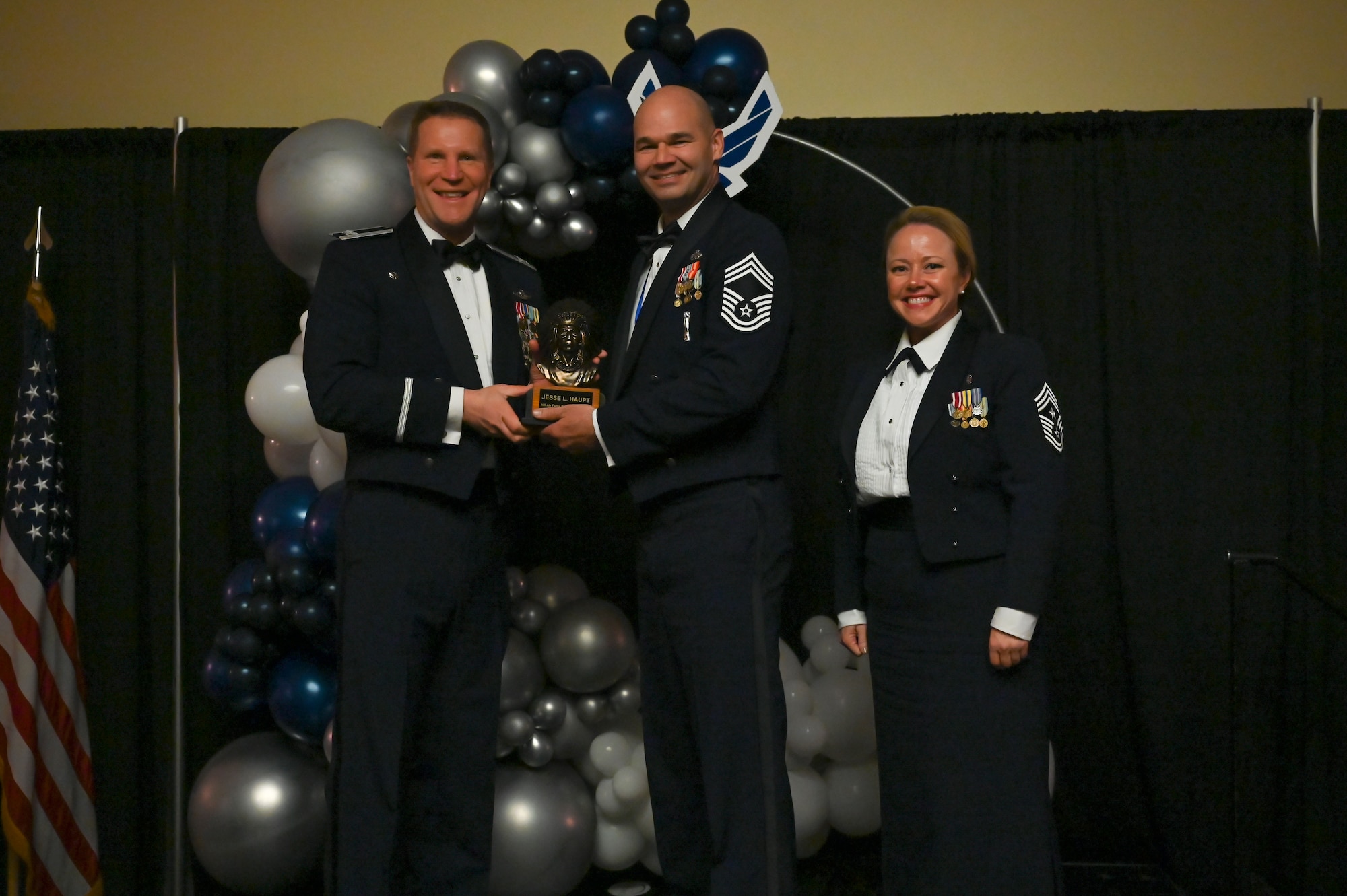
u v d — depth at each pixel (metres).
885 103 3.39
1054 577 3.12
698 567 2.08
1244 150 3.13
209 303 3.26
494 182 2.82
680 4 2.88
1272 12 3.34
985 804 2.06
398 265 2.16
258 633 2.71
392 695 2.02
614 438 2.04
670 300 2.15
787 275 2.17
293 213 2.64
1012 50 3.38
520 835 2.53
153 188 3.31
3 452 3.25
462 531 2.10
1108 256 3.12
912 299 2.25
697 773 2.18
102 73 3.47
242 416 3.28
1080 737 3.11
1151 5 3.36
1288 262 3.10
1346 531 3.08
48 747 2.98
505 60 2.88
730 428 2.12
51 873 2.96
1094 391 3.13
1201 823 2.99
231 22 3.47
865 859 2.92
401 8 3.45
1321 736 3.00
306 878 2.78
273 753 2.76
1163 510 3.08
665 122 2.16
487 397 2.03
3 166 3.31
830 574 3.18
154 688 3.21
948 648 2.11
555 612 2.74
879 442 2.23
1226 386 3.09
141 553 3.24
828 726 2.69
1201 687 3.03
